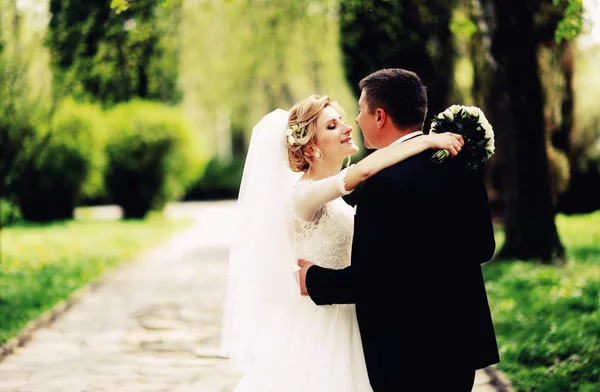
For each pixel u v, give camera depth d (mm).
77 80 8062
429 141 2293
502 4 8242
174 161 20562
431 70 9562
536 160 8680
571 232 12281
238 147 35562
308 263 2484
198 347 5719
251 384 2627
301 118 2643
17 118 7957
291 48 14234
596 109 13359
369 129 2426
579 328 5422
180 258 11898
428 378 2221
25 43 7898
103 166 19594
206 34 18531
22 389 4578
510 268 8312
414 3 9227
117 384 4691
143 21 8102
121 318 6906
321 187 2432
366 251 2172
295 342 2582
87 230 16500
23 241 13656
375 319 2281
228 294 2789
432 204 2213
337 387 2465
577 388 4246
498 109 9641
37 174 18375
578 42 9305
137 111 20172
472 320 2307
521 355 5000
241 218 2730
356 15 8852
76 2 7648
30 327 6312
